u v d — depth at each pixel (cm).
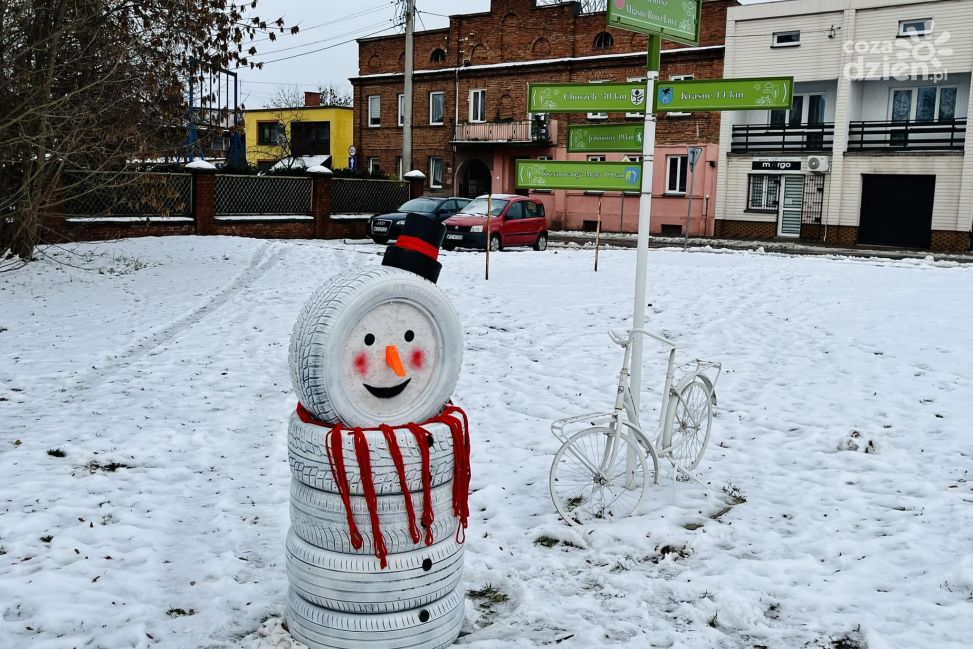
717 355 992
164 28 1855
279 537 500
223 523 516
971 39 3225
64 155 1606
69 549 471
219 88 2047
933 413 740
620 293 1405
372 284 359
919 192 3366
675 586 436
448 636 382
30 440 672
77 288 1555
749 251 2786
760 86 525
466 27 4688
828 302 1284
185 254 2130
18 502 541
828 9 3509
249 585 434
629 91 565
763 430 718
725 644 383
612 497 545
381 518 363
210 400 813
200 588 432
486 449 673
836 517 527
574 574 458
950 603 412
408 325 371
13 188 1756
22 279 1628
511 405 808
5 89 1560
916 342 997
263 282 1636
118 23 1773
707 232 3891
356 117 5197
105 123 1808
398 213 2788
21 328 1167
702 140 3856
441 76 4791
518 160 605
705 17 3903
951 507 535
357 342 361
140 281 1662
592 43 4306
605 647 378
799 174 3616
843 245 3438
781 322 1156
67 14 1655
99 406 784
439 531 377
